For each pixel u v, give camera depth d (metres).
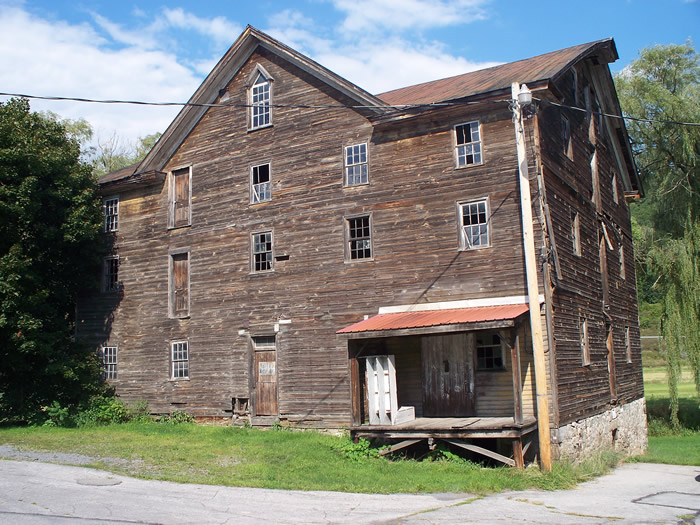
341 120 21.89
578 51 21.69
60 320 25.55
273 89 23.47
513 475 15.04
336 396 20.77
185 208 25.09
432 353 19.20
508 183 18.78
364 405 20.16
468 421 17.16
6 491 12.38
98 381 25.70
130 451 17.50
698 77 36.06
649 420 35.12
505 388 18.03
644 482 16.25
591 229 23.14
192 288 24.33
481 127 19.44
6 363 23.69
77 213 24.28
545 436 15.55
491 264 18.70
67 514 10.73
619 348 24.89
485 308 18.23
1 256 22.98
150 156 25.44
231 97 24.48
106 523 10.23
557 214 19.42
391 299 20.14
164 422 23.72
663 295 32.47
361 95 21.19
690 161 32.28
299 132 22.67
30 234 23.55
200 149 24.94
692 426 34.34
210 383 23.39
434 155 20.11
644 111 35.00
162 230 25.47
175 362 24.48
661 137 33.69
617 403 23.47
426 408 19.08
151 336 25.12
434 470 15.52
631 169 29.44
